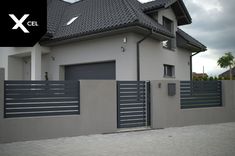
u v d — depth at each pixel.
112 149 6.53
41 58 14.93
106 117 8.64
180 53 17.14
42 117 7.71
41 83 7.79
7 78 15.80
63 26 14.84
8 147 6.68
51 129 7.82
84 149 6.51
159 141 7.49
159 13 14.45
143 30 11.79
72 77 14.34
